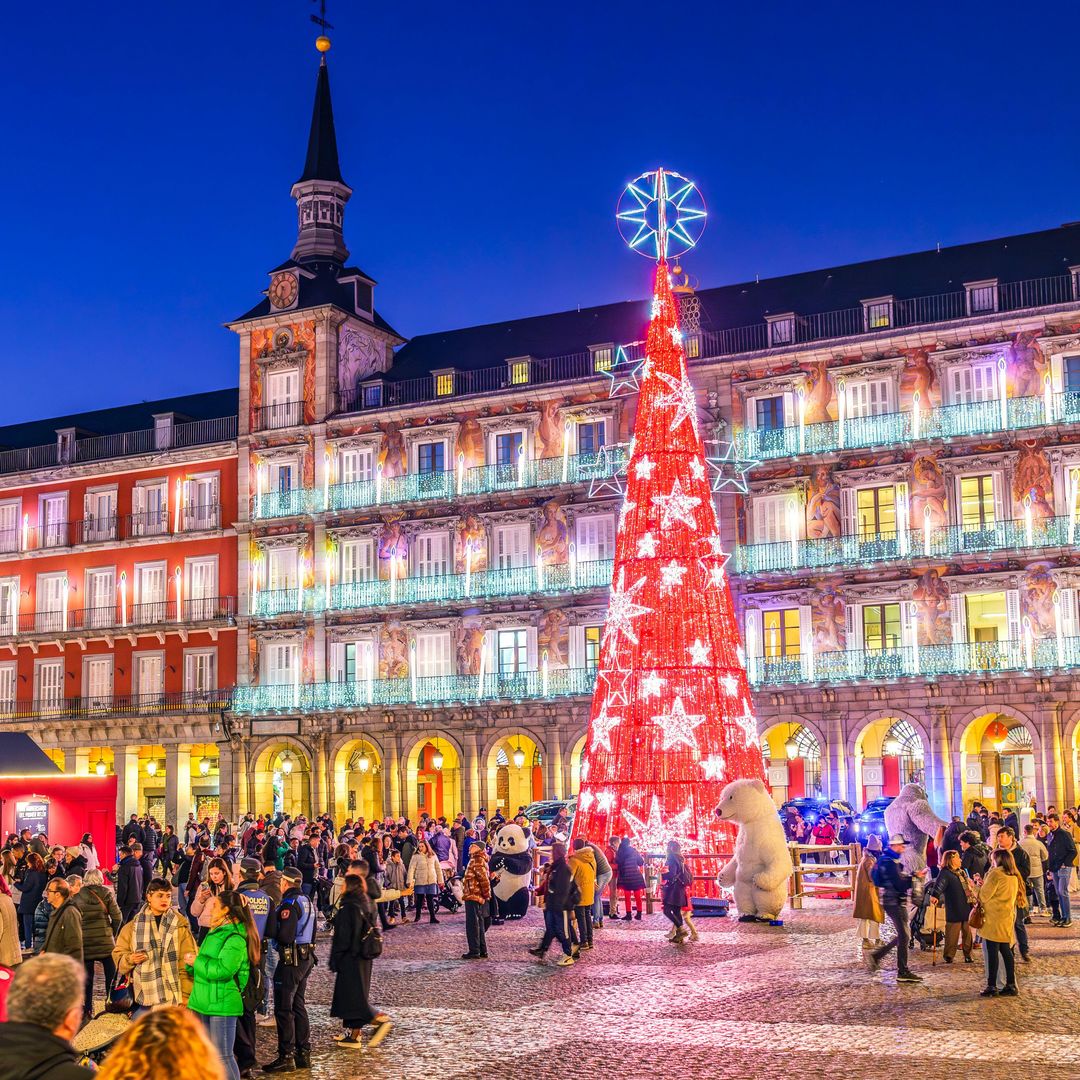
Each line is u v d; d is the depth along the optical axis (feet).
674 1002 61.98
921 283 182.29
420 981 71.10
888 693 169.68
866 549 173.06
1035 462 165.27
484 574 195.62
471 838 132.67
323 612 206.08
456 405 199.52
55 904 59.93
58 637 226.38
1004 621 172.04
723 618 110.83
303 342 212.23
